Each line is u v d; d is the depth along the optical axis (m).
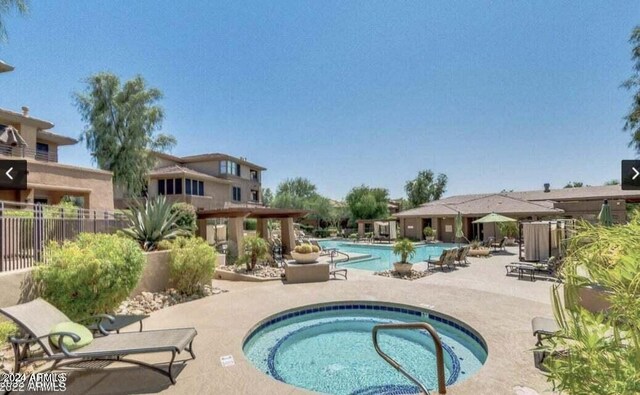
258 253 13.05
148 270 8.78
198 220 17.19
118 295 6.57
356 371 5.55
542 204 30.30
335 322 7.95
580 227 2.39
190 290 9.37
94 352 3.99
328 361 5.94
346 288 10.04
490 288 10.78
